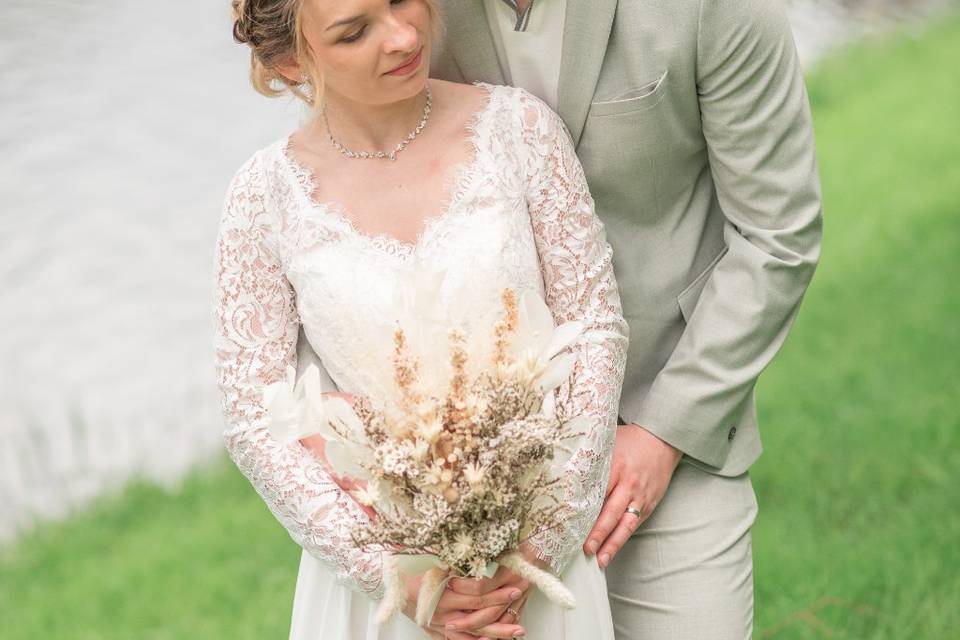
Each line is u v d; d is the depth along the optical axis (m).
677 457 3.15
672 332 3.23
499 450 2.42
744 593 3.18
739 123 2.99
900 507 4.86
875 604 4.26
